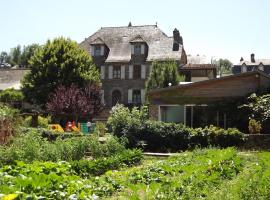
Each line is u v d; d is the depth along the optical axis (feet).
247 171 41.88
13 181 28.91
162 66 146.82
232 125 92.12
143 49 163.63
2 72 202.28
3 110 63.10
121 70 164.86
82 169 43.98
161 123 79.20
